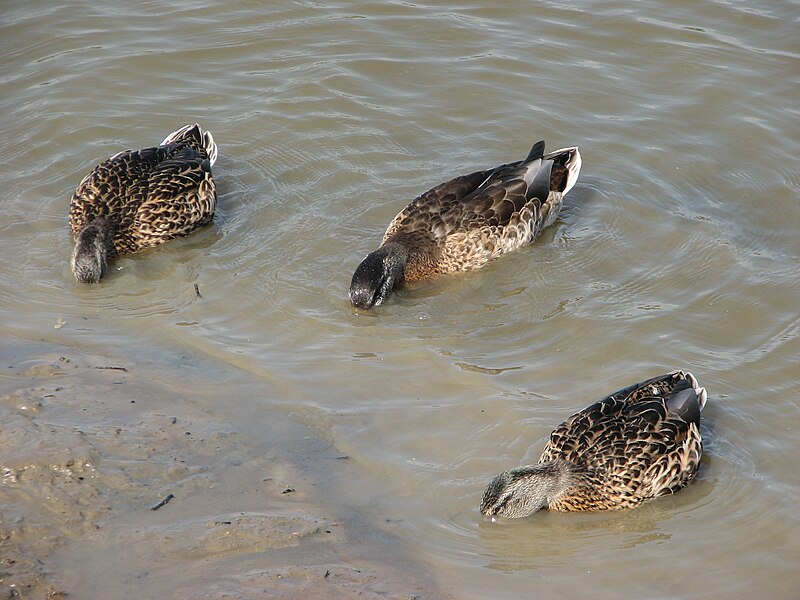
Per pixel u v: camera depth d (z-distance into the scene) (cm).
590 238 1694
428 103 1991
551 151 1872
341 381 1373
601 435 1224
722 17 2164
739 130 1895
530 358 1426
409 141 1906
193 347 1435
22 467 1127
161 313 1518
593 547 1127
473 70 2064
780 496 1180
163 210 1684
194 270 1628
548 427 1286
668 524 1166
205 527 1072
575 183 1783
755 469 1223
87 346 1421
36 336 1439
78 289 1573
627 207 1750
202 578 1004
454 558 1084
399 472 1205
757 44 2088
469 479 1203
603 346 1441
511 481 1155
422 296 1597
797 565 1082
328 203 1770
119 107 1989
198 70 2088
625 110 1959
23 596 970
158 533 1059
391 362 1420
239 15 2228
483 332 1493
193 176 1723
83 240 1600
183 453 1187
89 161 1866
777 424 1283
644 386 1273
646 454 1203
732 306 1509
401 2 2256
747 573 1074
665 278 1588
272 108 1984
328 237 1698
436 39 2148
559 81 2030
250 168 1853
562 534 1152
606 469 1201
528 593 1040
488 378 1379
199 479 1148
